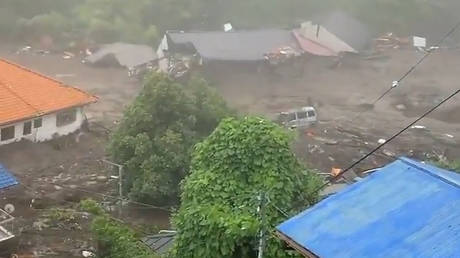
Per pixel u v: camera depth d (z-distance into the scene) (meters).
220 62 56.06
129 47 58.97
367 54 65.25
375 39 70.12
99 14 67.88
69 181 32.44
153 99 30.48
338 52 61.69
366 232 9.63
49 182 32.03
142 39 65.56
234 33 60.06
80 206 28.23
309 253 9.70
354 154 38.38
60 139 37.69
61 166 34.50
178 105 30.69
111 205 29.50
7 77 37.78
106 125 41.97
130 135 30.36
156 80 31.23
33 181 31.91
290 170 15.32
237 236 12.38
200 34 58.81
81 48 62.44
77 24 67.00
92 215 27.11
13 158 34.06
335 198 10.80
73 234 25.06
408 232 9.31
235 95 52.06
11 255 22.72
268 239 12.04
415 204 10.01
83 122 39.72
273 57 57.50
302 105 49.62
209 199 14.68
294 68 58.44
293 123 42.94
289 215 13.75
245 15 73.00
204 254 12.70
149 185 28.70
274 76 57.38
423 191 10.31
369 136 42.47
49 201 29.53
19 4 69.06
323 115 47.44
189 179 15.54
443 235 8.96
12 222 25.06
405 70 61.81
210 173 15.20
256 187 14.87
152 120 30.20
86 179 32.91
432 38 74.81
